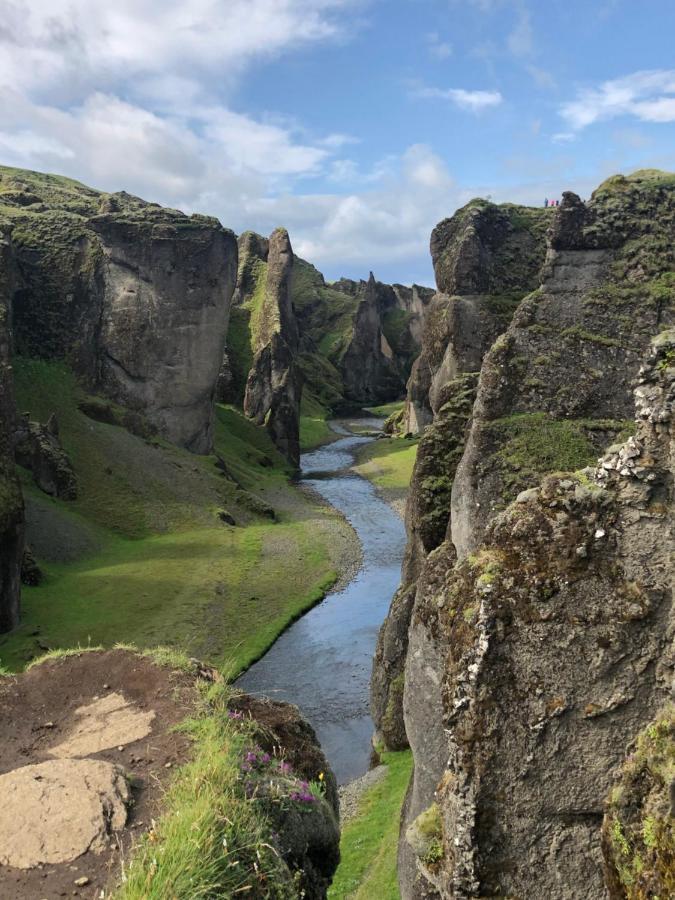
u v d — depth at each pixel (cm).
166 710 1207
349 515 8875
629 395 2025
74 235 10188
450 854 1041
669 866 746
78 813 916
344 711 3850
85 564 6188
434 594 1823
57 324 9725
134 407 10188
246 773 1013
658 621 980
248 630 4981
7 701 1277
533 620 1023
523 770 1001
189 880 758
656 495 995
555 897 982
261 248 18412
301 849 1001
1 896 796
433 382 3841
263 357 13600
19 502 4750
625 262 2192
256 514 8588
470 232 3572
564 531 1037
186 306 10456
